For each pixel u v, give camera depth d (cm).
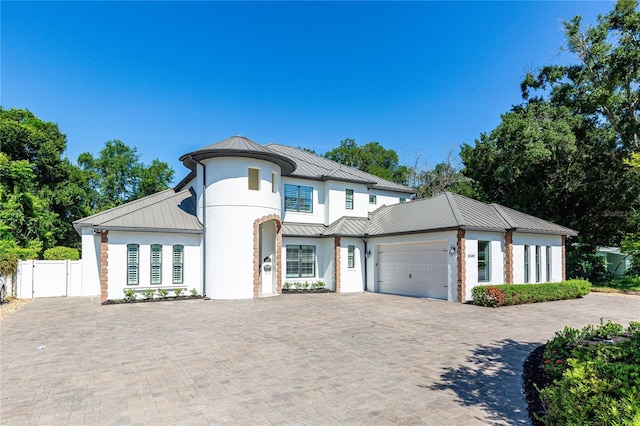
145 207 1855
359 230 2136
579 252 2656
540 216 2664
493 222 1755
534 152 2167
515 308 1459
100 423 475
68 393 577
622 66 2147
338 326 1103
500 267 1739
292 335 984
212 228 1752
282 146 2705
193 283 1792
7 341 920
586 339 821
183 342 905
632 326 893
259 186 1808
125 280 1639
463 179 4481
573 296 1772
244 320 1197
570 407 392
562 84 2552
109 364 728
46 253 2364
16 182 2517
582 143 2466
